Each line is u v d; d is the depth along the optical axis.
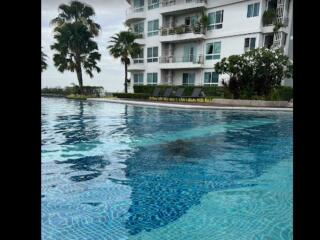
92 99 28.25
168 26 32.91
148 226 3.73
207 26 28.97
